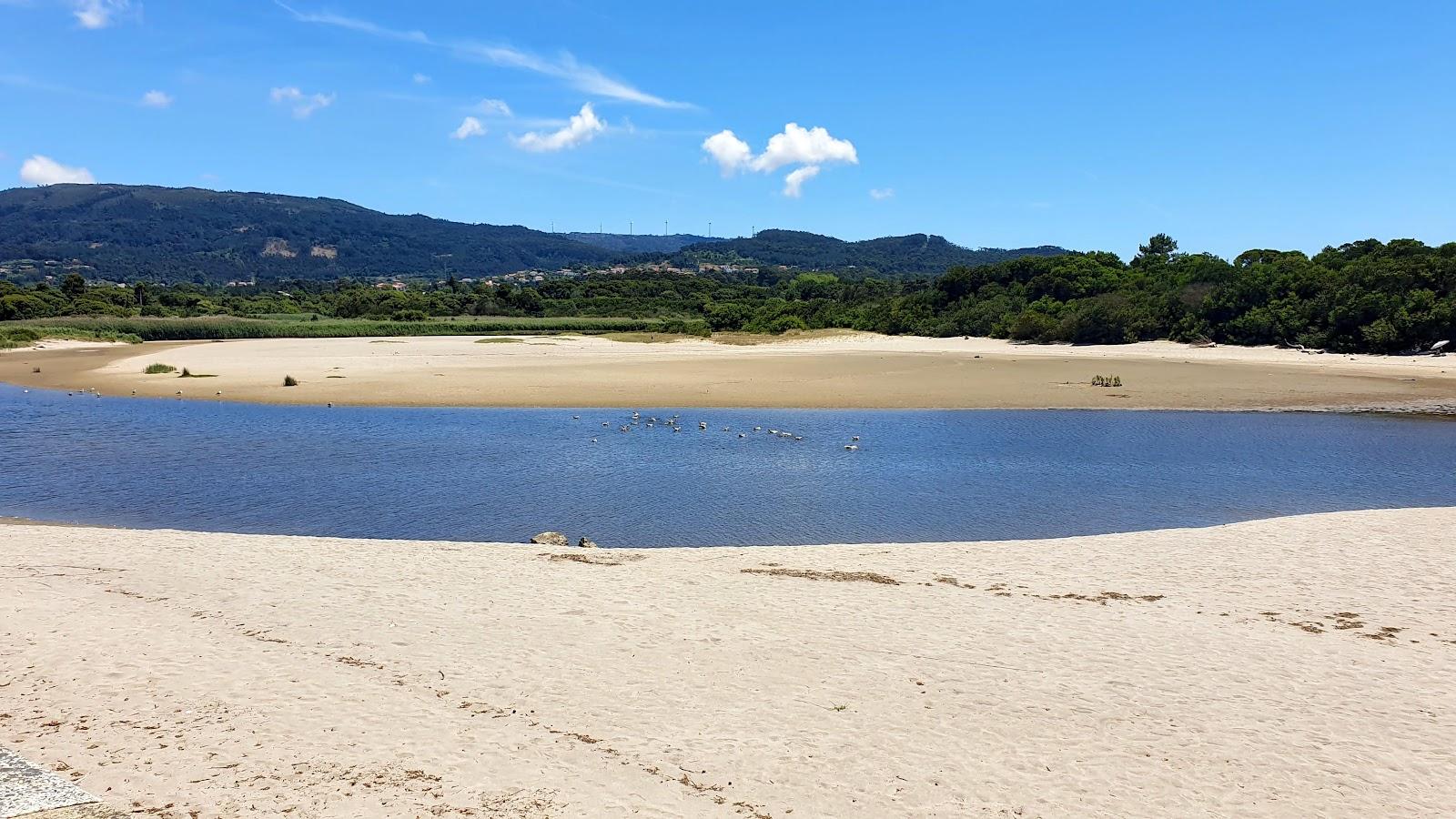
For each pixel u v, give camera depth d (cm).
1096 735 861
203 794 717
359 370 5525
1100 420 3619
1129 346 7219
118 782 732
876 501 2152
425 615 1198
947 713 905
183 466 2577
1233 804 739
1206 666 1043
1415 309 5847
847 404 4106
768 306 10806
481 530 1900
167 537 1698
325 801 710
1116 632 1162
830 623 1187
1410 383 4650
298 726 844
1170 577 1444
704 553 1623
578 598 1299
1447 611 1253
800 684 976
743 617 1212
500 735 834
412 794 724
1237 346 6750
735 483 2362
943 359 6391
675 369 5681
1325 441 3045
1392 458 2722
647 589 1357
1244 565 1505
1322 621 1216
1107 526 1933
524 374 5316
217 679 954
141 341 9194
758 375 5300
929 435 3200
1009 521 1975
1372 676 1016
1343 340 6150
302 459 2702
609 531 1884
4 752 777
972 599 1317
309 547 1625
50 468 2539
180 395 4378
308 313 13438
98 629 1105
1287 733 872
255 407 3997
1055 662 1054
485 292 15775
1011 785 764
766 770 781
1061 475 2467
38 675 952
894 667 1030
